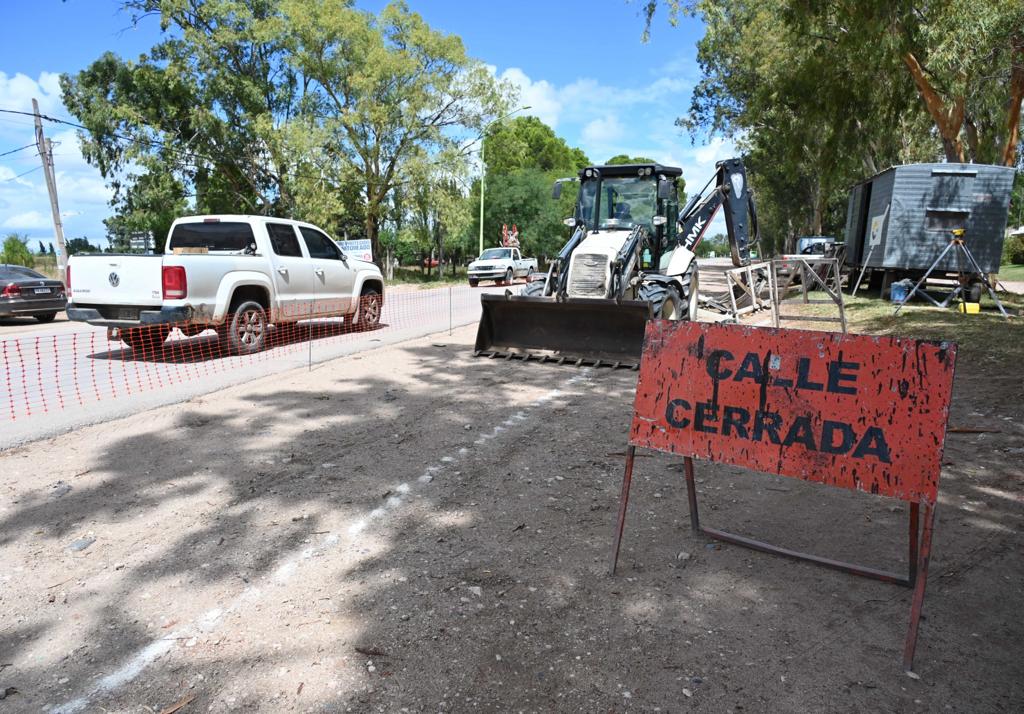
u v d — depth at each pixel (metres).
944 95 15.58
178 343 11.20
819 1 13.83
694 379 3.29
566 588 3.34
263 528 4.02
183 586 3.37
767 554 3.69
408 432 5.94
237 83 30.56
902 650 2.84
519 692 2.59
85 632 2.99
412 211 32.88
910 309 13.72
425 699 2.55
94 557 3.67
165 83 30.20
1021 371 7.63
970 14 12.51
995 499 4.36
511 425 6.16
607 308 8.77
